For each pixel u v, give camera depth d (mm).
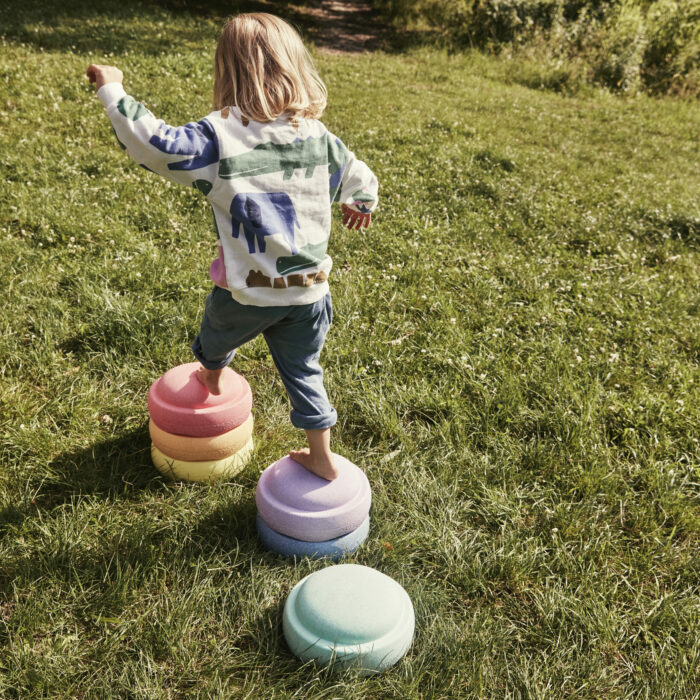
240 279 2211
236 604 2404
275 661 2215
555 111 12188
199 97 8867
